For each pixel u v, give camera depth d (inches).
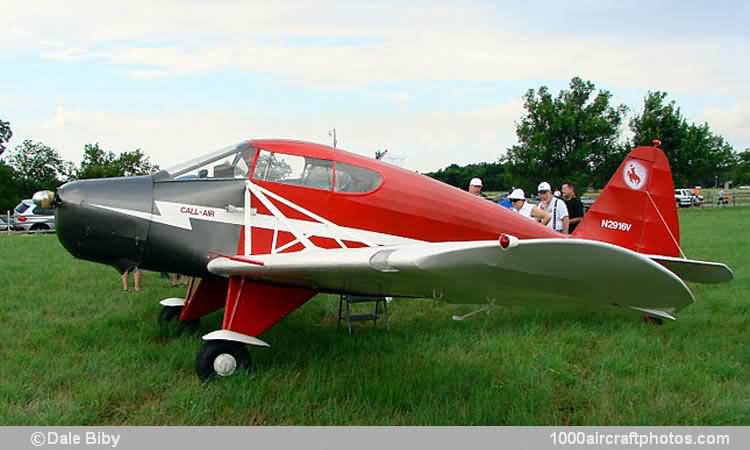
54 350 181.2
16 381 150.9
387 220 188.9
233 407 139.5
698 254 439.2
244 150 188.7
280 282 175.6
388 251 135.3
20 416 131.0
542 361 173.8
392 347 189.8
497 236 203.5
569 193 316.5
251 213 181.3
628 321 225.3
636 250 220.7
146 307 246.8
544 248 108.7
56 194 178.1
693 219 929.5
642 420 134.6
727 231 673.0
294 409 138.2
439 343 195.0
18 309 240.8
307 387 149.6
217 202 181.5
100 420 133.4
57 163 1995.6
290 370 164.6
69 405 136.9
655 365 172.1
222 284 209.8
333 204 185.6
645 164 222.1
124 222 176.1
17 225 859.4
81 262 395.9
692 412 138.9
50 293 276.4
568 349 189.8
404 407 142.1
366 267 134.3
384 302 221.0
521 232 208.1
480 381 157.3
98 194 177.3
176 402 140.0
